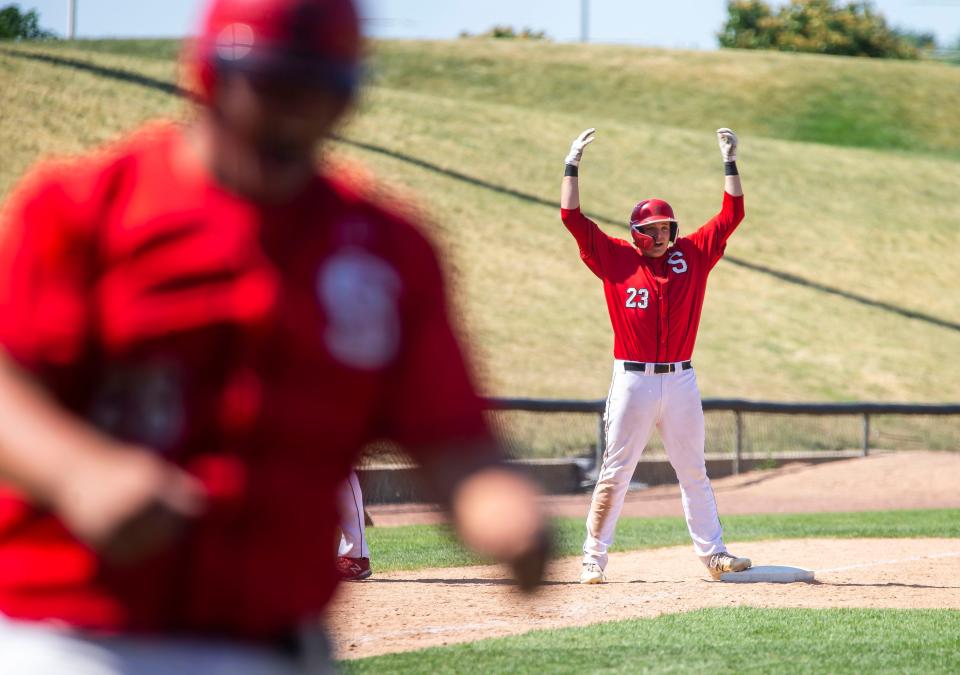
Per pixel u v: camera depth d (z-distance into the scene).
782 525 40.50
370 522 40.25
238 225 5.41
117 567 5.41
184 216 5.38
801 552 32.91
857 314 99.88
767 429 69.25
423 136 119.94
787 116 162.75
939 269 112.94
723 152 27.02
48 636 5.43
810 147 142.62
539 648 19.34
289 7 5.13
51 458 4.86
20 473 4.92
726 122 158.88
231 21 5.18
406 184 106.25
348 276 5.55
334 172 5.83
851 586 26.66
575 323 88.56
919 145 157.00
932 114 166.88
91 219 5.34
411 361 5.79
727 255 107.06
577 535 37.22
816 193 125.69
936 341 97.31
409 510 45.12
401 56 170.00
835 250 112.75
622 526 40.69
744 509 49.28
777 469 62.22
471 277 92.62
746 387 80.56
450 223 101.31
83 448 4.91
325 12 5.18
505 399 54.59
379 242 5.71
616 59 178.75
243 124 5.29
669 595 25.38
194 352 5.38
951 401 85.31
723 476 61.00
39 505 5.39
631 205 113.31
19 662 5.39
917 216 124.44
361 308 5.55
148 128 5.71
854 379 86.12
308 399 5.52
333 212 5.64
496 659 18.48
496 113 132.88
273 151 5.36
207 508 5.41
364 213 5.73
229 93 5.25
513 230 103.56
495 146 121.88
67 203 5.33
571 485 56.91
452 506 5.70
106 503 4.68
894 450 69.12
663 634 20.62
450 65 168.50
